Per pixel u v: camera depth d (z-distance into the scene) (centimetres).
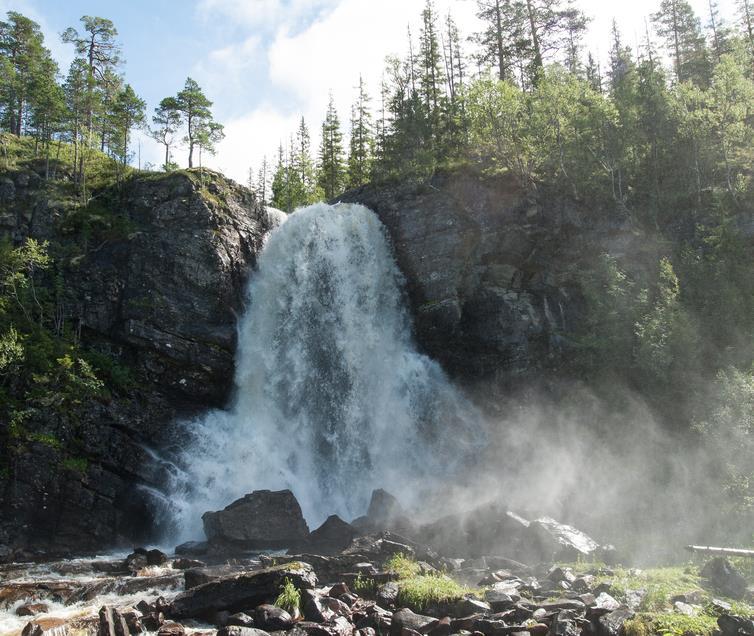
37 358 3500
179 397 3875
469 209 4334
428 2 7075
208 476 3609
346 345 4212
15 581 2402
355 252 4453
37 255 3866
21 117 6303
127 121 5694
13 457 3200
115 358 3850
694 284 3719
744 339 3397
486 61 6700
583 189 4319
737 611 1551
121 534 3366
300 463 3853
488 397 3956
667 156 4572
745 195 4038
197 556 2755
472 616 1672
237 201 4528
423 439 4000
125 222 4253
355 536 2731
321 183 8425
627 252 4016
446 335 4159
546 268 4169
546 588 1912
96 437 3478
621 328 3603
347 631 1627
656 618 1521
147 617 1822
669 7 7544
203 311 4038
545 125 4419
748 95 4391
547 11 6612
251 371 4062
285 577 1908
